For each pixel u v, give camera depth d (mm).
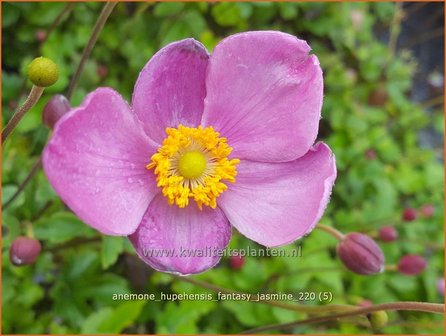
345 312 103
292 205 90
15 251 106
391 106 230
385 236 158
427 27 270
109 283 142
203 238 92
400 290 180
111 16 172
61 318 139
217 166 92
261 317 155
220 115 91
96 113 78
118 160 86
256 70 88
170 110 89
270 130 91
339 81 206
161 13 168
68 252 147
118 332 127
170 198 89
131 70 174
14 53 169
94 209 79
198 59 86
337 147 199
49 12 163
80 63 109
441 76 259
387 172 209
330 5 201
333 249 187
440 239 196
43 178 129
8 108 155
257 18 191
